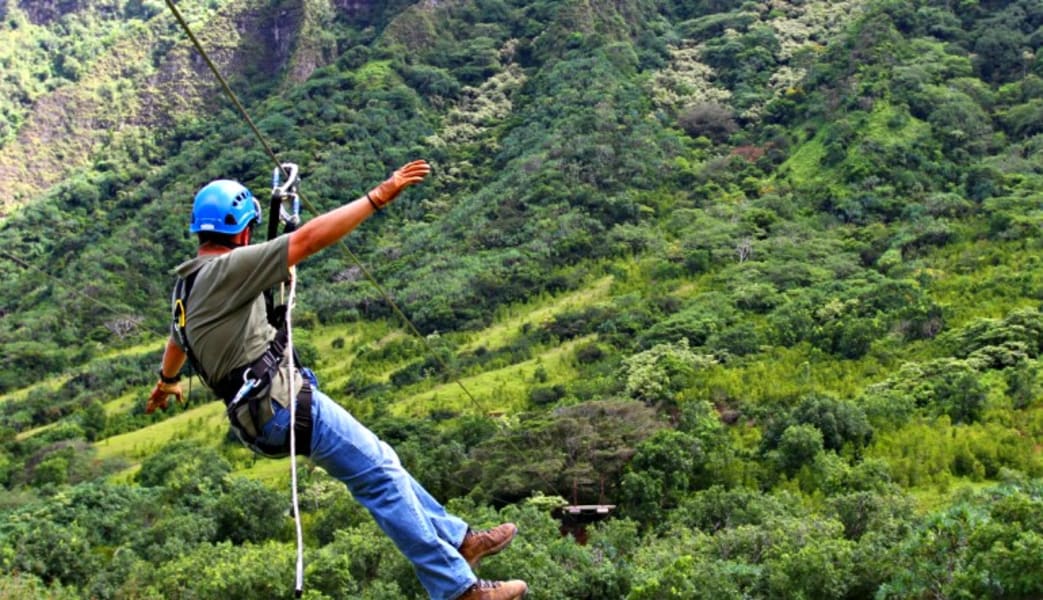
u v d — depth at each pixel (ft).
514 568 90.07
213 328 15.81
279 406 15.88
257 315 16.20
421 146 383.86
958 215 266.98
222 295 15.76
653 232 288.10
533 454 141.18
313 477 165.07
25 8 590.96
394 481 16.35
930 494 135.33
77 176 449.06
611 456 139.74
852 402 156.15
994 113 330.13
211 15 542.98
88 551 132.67
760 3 444.14
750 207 290.35
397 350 247.09
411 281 287.28
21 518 152.76
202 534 139.44
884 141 305.32
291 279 16.60
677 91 387.14
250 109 473.26
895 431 153.17
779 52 401.90
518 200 315.58
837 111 334.24
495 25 463.01
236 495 145.07
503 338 245.45
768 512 112.47
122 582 121.29
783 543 91.35
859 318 200.34
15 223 390.01
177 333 16.49
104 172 444.96
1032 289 204.13
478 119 403.34
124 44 541.34
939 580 72.90
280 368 16.01
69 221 388.57
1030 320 178.40
